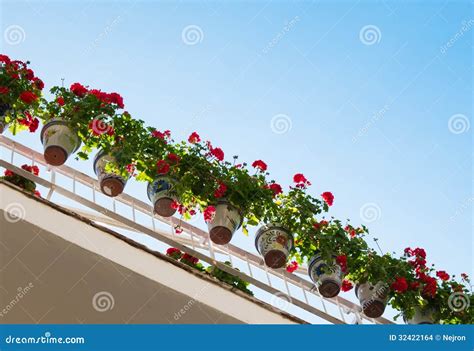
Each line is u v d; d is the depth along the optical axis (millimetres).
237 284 6070
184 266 5492
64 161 5938
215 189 6070
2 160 5691
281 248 6043
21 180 6066
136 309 5152
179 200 6027
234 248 6215
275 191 6270
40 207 5285
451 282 6641
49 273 5086
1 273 5070
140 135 6152
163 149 6188
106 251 5207
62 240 5086
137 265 5234
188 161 6145
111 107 6184
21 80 6379
